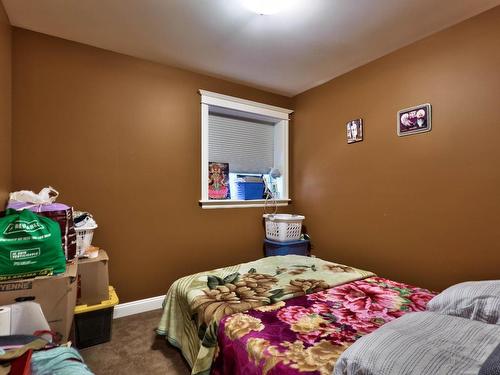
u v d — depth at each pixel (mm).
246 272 2154
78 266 2000
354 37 2309
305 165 3479
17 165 2152
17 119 2148
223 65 2805
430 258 2289
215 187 3236
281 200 3549
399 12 1979
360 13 1991
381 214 2654
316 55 2604
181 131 2873
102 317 2062
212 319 1469
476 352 859
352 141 2904
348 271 2186
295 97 3621
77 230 2094
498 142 1916
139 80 2648
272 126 3699
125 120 2578
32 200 1826
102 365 1819
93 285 2047
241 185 3361
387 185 2604
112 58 2523
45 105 2250
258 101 3400
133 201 2617
